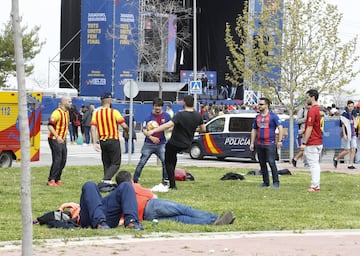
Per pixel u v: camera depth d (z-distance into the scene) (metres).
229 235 16.27
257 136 28.02
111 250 14.01
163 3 105.06
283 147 46.84
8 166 37.38
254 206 21.97
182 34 110.25
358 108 46.34
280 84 49.88
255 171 35.16
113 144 26.03
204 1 118.25
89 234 15.60
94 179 30.39
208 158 51.88
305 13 49.75
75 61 106.94
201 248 14.50
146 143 27.66
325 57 49.78
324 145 46.75
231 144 48.19
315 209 21.59
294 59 49.66
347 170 39.28
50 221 16.69
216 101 107.75
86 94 100.62
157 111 27.33
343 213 20.89
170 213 17.64
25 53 94.75
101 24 99.31
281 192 26.27
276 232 16.94
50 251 13.75
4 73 96.38
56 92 98.25
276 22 50.31
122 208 16.48
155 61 104.75
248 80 51.28
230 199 23.73
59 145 27.45
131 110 41.25
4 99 36.81
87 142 66.56
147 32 104.25
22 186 9.04
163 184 27.02
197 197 24.08
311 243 15.52
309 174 35.34
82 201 16.64
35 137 37.91
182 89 112.31
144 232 16.00
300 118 40.94
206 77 112.06
